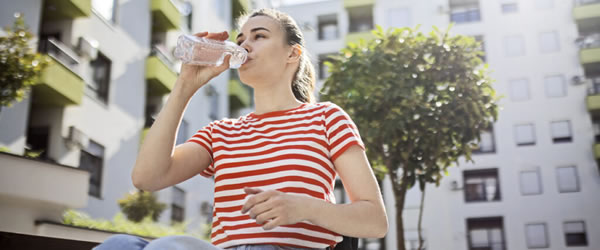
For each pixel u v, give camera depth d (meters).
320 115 1.42
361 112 7.60
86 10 12.08
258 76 1.50
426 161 7.60
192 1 17.31
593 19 22.52
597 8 22.22
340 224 1.18
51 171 8.59
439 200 21.23
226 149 1.42
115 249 0.96
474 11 23.30
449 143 7.60
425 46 7.88
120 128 13.59
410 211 20.88
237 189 1.35
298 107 1.49
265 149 1.38
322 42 23.38
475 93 7.72
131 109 14.08
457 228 21.14
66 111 11.90
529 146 22.09
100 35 13.09
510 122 22.38
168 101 1.42
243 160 1.37
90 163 12.52
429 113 7.57
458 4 23.53
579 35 22.70
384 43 7.98
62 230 8.57
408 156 7.58
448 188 21.41
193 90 1.43
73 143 11.72
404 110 7.54
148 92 15.64
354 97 7.66
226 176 1.37
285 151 1.35
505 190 21.69
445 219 21.00
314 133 1.38
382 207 1.27
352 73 7.82
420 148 7.62
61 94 11.15
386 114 7.53
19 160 8.20
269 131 1.42
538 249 21.08
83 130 12.31
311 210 1.12
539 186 21.69
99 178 12.73
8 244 1.71
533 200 21.53
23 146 10.27
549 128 22.19
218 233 1.35
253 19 1.55
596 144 21.09
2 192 7.94
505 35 23.14
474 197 21.66
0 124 9.84
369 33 22.27
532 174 21.78
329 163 1.37
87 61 12.61
